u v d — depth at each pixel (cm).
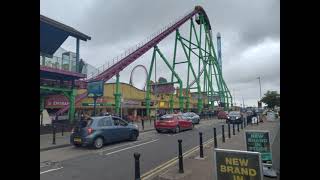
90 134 1438
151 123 3812
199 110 7375
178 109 6944
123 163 1047
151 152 1305
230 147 1361
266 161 821
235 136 1877
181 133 2284
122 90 4731
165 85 6050
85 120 1524
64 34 2561
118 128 1619
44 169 952
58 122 2561
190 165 959
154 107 5541
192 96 8544
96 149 1436
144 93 5469
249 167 489
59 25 2402
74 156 1226
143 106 5272
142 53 4941
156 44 5772
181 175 803
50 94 2723
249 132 849
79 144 1459
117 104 3953
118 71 4200
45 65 2344
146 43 5375
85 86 2992
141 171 910
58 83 2606
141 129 2697
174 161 1064
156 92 5622
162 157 1165
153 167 969
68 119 2728
